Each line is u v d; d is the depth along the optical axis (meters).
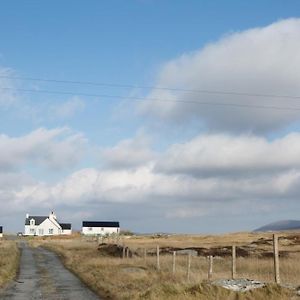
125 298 19.11
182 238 109.50
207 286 17.75
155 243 81.38
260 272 27.36
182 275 25.39
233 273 20.89
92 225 159.62
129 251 52.19
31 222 157.25
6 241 108.00
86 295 22.36
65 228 165.00
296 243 69.19
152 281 23.75
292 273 25.55
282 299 15.48
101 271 31.50
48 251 69.25
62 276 32.88
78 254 57.09
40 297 21.83
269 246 61.62
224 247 60.91
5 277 30.83
